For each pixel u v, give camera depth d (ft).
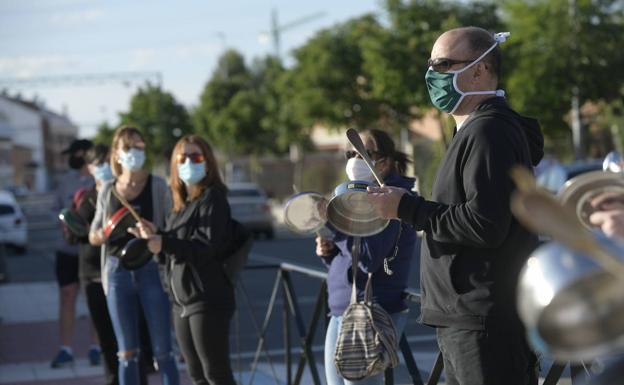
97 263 30.35
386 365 19.60
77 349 43.50
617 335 9.68
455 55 17.06
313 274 26.73
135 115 223.30
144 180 27.91
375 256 19.97
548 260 9.88
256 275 72.90
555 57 111.14
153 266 27.07
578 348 9.78
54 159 576.61
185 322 24.90
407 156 22.09
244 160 234.38
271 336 45.78
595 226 11.57
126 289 27.02
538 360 17.40
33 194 372.58
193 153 24.64
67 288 39.40
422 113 140.67
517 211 9.39
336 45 144.97
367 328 19.54
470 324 16.31
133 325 27.30
